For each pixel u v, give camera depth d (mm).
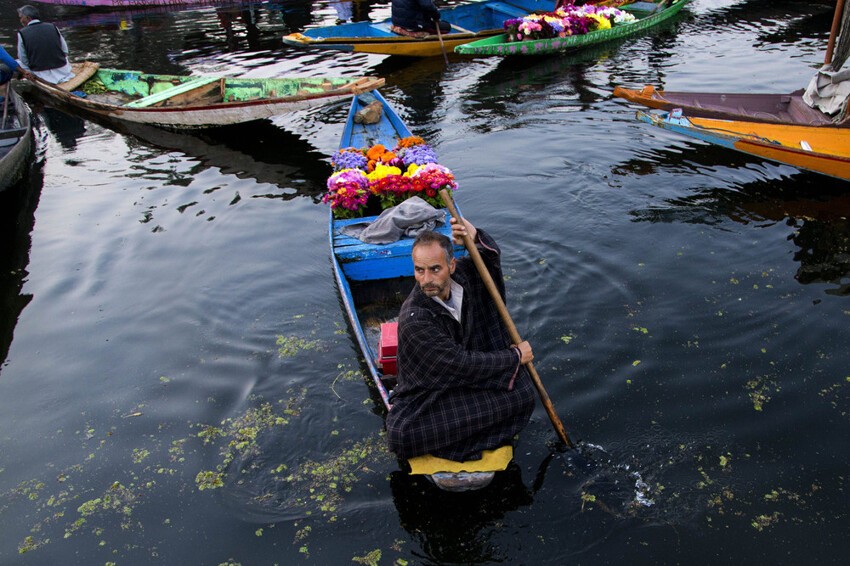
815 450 3459
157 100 8977
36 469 3684
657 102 6914
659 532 3062
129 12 15633
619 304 4668
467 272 3230
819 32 11406
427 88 9727
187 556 3111
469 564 2982
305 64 11188
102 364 4488
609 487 3305
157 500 3428
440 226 5250
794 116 7203
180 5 15922
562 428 3488
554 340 4348
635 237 5504
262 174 7328
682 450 3502
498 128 8094
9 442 3885
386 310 4766
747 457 3441
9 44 13461
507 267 5188
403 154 6242
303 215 6352
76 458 3738
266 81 8938
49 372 4445
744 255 5172
